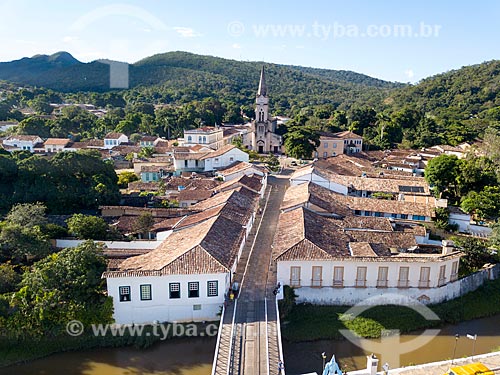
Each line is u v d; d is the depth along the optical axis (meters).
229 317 38.47
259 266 49.31
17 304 38.16
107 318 39.06
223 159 94.38
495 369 33.38
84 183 70.25
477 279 49.50
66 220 58.53
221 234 47.19
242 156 94.88
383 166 103.25
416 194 72.81
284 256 43.28
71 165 69.81
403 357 38.69
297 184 74.56
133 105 181.12
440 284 45.41
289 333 40.44
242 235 50.50
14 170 68.50
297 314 42.56
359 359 38.06
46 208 63.88
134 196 73.38
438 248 53.09
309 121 148.00
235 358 32.84
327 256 43.28
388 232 53.25
